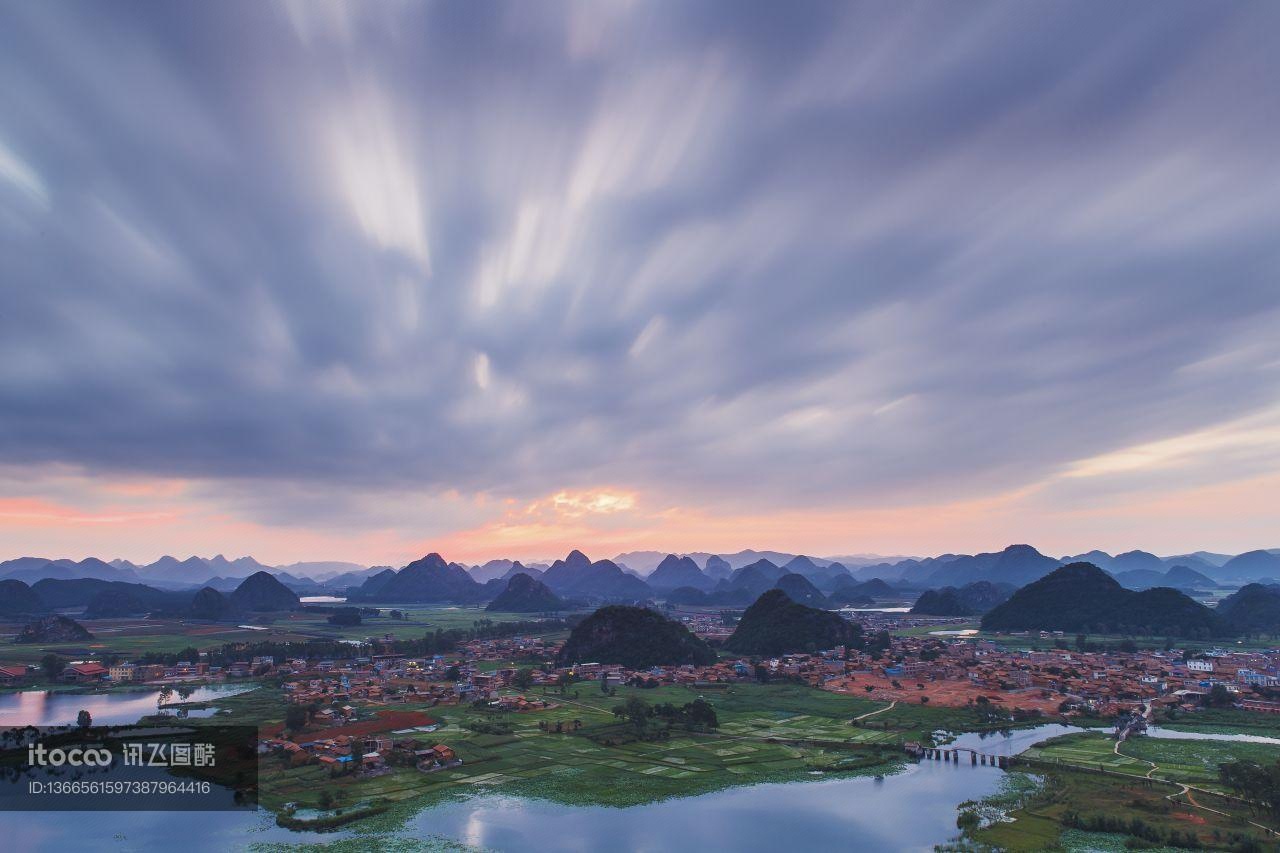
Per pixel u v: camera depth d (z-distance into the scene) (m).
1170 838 130.25
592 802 155.12
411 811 148.38
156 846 130.88
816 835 137.88
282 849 129.38
